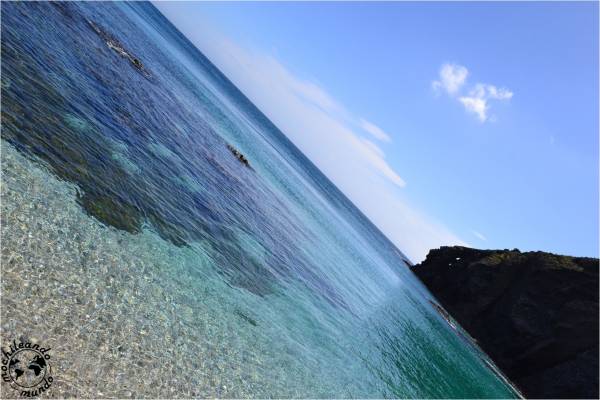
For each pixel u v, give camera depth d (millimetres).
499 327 79188
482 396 44406
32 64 18406
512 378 72125
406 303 62000
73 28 26844
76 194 14297
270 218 35438
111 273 12961
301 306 24875
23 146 13750
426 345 45656
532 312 74500
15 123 14242
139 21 70000
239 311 18031
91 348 10078
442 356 47031
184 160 26594
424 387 31297
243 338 16562
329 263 42219
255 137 90875
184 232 19391
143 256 15102
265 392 14672
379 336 34062
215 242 21500
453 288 100500
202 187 25750
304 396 16609
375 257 98312
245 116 127562
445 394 33906
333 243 57594
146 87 31391
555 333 69312
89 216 14031
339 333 26703
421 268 129625
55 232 12094
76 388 8867
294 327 21641
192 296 15898
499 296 85938
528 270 83062
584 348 65812
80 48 25125
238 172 37500
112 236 14352
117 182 17156
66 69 21109
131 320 12086
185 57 106500
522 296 77250
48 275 10664
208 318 15625
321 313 26984
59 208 12961
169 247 17234
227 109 86000
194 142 31969
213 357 14008
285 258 29766
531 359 70688
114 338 10984
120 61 30547
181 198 21797
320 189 152625
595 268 73375
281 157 114812
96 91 22359
